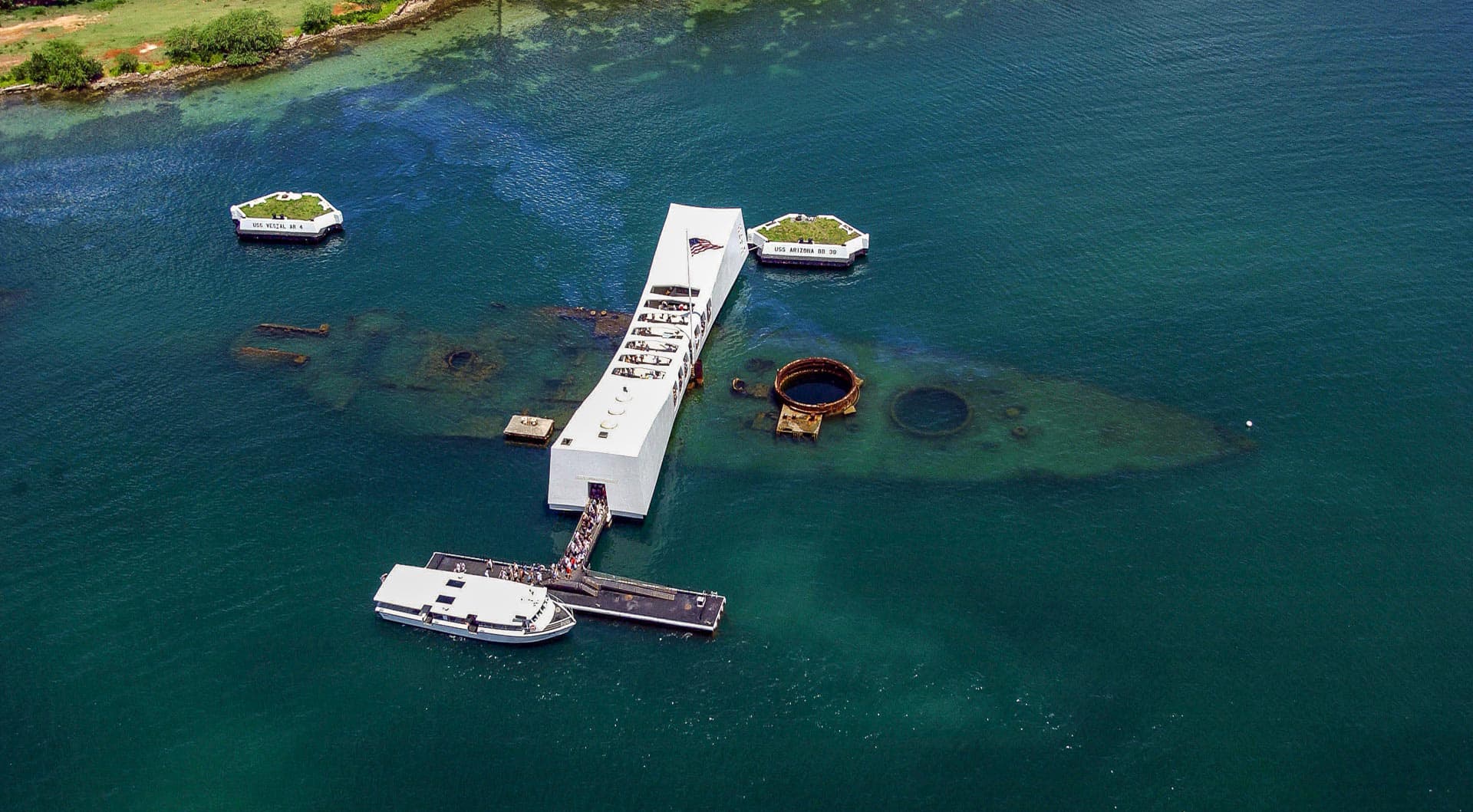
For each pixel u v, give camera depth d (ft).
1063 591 467.52
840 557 488.44
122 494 533.55
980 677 433.89
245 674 446.60
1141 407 562.25
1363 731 410.31
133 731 427.33
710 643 451.53
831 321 642.22
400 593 464.65
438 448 558.56
